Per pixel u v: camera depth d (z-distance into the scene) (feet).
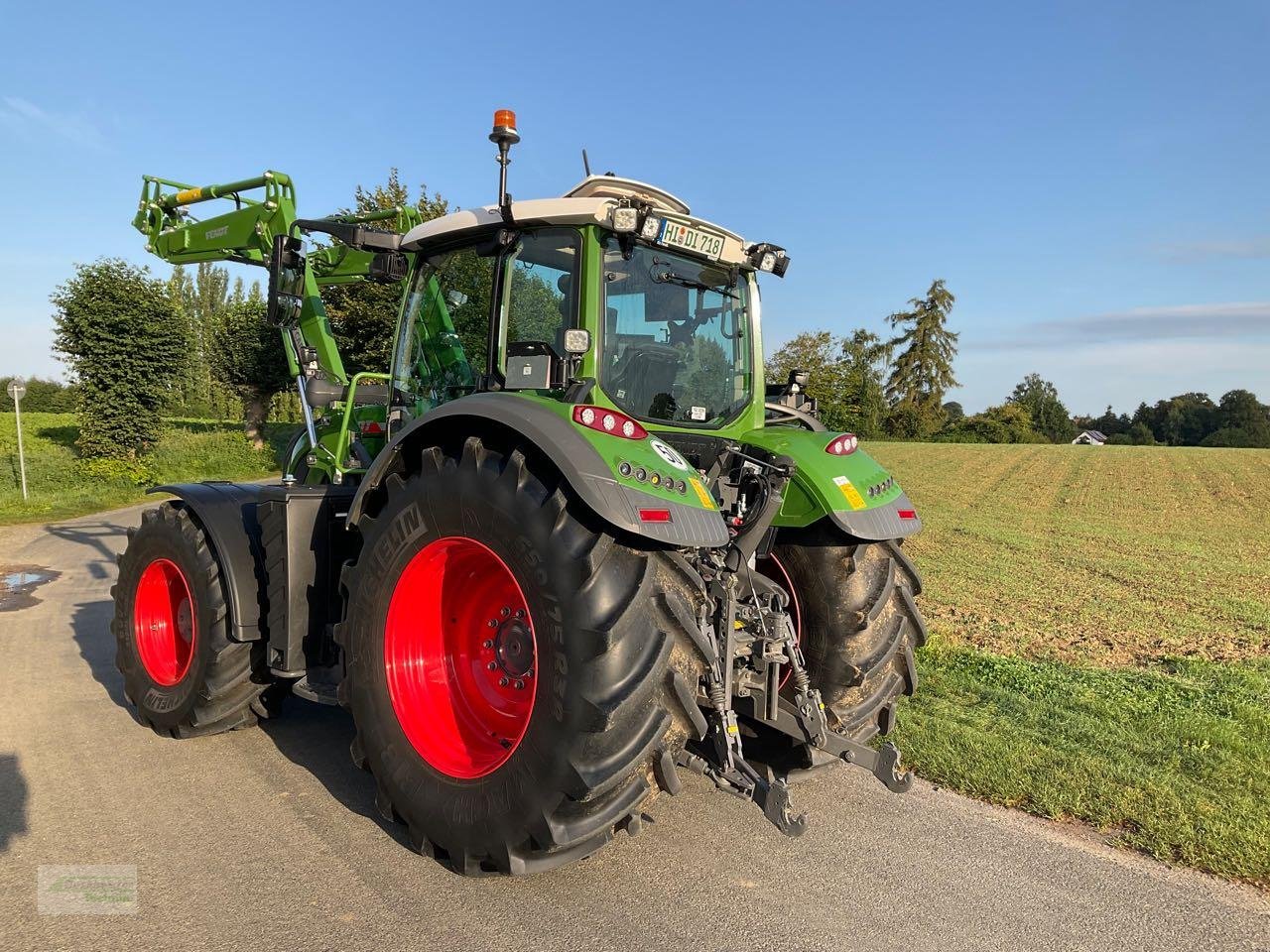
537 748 8.58
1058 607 25.80
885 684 12.25
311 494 12.26
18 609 24.09
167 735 13.89
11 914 8.63
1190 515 56.13
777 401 14.94
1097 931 8.65
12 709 15.21
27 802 11.32
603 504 8.39
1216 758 12.92
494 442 9.89
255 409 89.71
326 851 10.06
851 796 11.86
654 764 8.77
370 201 67.36
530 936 8.38
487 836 8.88
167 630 14.55
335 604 12.61
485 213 11.54
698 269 12.20
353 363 33.65
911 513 12.74
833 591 12.09
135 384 67.51
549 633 8.59
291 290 14.73
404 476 10.66
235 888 9.20
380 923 8.56
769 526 11.80
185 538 13.47
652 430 11.34
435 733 10.05
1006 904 9.11
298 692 12.09
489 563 10.24
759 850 10.25
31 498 55.01
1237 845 10.21
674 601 8.77
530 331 11.13
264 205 17.08
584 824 8.46
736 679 10.59
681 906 8.96
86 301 65.31
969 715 14.85
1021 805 11.57
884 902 9.11
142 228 20.11
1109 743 13.52
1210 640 21.45
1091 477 83.05
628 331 11.14
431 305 12.82
